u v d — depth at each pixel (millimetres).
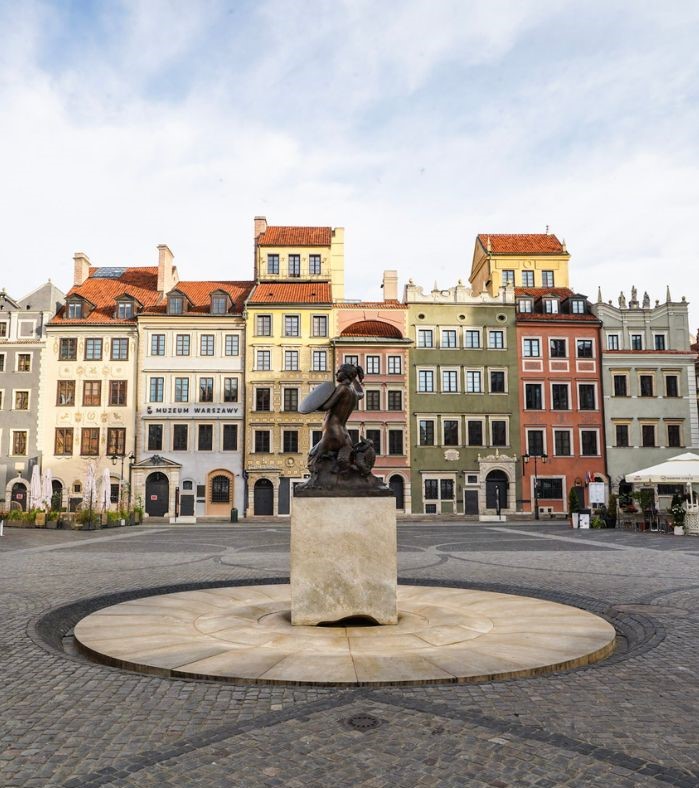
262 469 54406
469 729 5918
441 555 22000
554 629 9766
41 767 5227
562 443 56656
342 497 10062
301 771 5098
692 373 57750
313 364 56219
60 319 57312
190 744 5629
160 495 54406
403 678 7285
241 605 11602
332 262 60812
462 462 55688
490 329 57469
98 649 8672
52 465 54812
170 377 55719
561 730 5922
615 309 58438
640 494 37625
